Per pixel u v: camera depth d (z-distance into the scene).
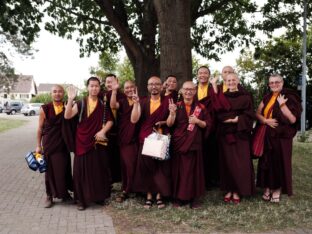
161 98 4.38
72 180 4.54
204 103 4.52
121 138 4.46
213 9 9.24
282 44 13.29
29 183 5.61
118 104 4.47
